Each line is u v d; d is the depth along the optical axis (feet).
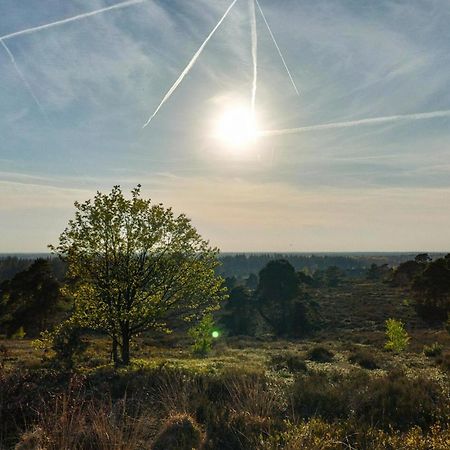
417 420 29.63
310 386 36.91
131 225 58.75
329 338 159.43
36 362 52.13
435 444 22.84
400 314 197.06
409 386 36.76
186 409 27.84
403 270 280.31
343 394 34.50
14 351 81.92
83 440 21.26
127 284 57.21
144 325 58.44
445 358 72.38
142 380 35.45
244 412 27.61
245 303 211.00
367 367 68.13
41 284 150.00
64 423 21.95
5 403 26.50
